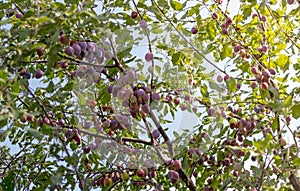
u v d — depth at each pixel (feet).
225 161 9.28
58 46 7.35
